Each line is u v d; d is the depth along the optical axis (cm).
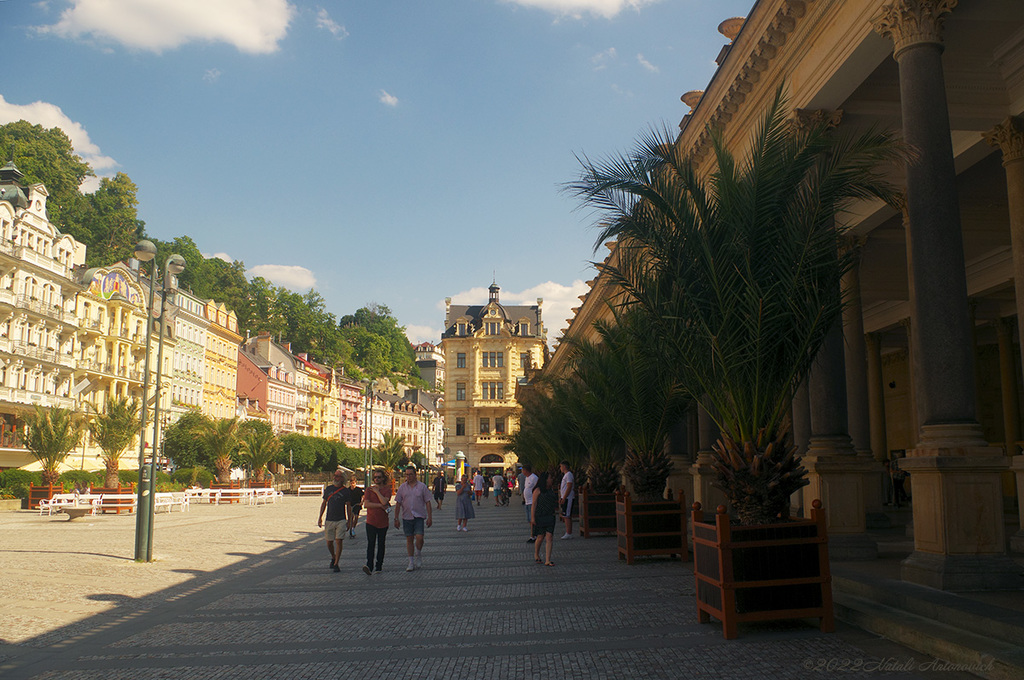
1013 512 2027
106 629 894
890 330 2953
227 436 5175
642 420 1559
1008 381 2502
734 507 857
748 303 847
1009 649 616
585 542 1870
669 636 780
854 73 1180
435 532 2391
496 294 9744
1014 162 1255
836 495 1186
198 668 707
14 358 4809
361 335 15900
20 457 4828
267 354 9912
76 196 8719
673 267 916
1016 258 1229
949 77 1268
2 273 4778
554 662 696
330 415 11625
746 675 629
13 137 8200
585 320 3928
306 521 2920
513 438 4997
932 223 880
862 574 952
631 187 914
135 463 5897
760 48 1386
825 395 1248
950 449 834
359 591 1168
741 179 902
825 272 882
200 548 1864
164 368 6644
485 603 1026
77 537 2188
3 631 880
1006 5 1079
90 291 5694
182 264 1867
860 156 845
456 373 9344
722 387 879
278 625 905
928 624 716
